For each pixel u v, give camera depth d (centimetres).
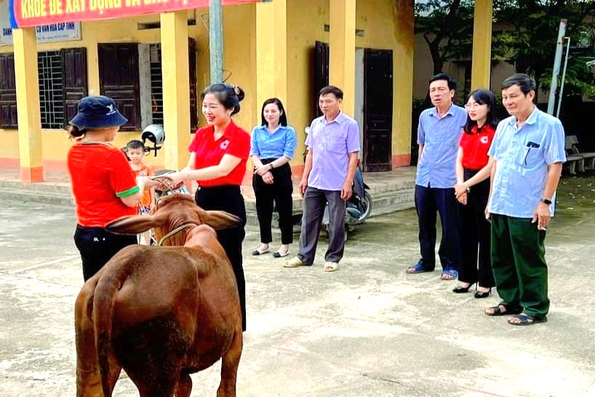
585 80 1274
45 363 402
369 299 525
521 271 464
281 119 671
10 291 554
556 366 391
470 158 523
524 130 452
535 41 1237
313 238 627
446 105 572
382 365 394
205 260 250
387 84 1148
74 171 326
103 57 1108
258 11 770
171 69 876
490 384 367
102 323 217
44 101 1237
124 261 230
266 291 546
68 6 973
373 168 1146
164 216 293
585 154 1396
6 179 1120
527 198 452
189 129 900
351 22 834
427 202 595
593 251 681
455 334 446
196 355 243
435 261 638
